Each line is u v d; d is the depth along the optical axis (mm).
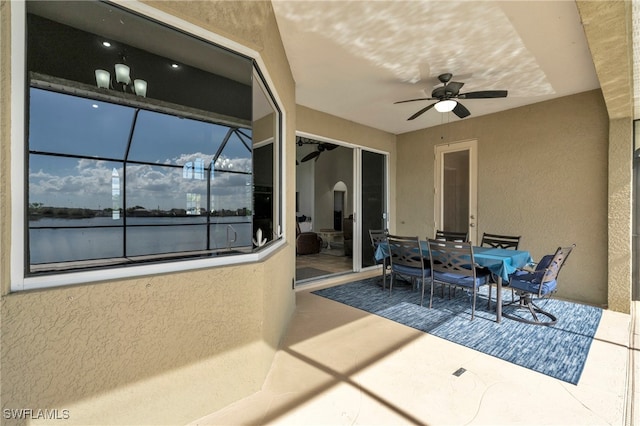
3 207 1105
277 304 2430
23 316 1133
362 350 2424
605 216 3566
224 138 2500
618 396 1813
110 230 2350
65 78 2051
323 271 5504
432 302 3678
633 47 2262
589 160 3678
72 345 1241
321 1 2070
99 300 1305
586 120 3693
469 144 4855
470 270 3137
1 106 1097
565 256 3002
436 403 1760
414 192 5664
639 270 3650
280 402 1772
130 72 2375
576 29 2348
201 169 2631
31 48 1324
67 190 2238
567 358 2271
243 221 2375
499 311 3014
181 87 2477
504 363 2209
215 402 1683
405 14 2207
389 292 4152
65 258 1665
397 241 3764
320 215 10375
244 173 2410
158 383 1478
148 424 1446
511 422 1603
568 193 3840
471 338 2643
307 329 2861
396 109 4461
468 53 2771
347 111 4566
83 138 2406
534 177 4129
